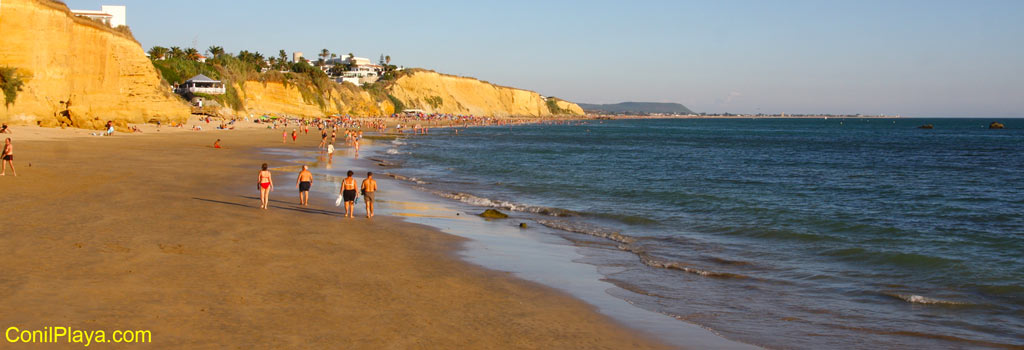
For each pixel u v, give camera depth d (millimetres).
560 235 19406
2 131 48188
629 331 10352
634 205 26859
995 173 46500
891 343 10258
